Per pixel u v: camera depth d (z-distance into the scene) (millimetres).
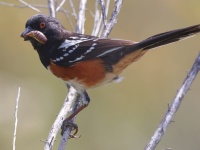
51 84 14578
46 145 8031
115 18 9156
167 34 7906
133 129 14633
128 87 15070
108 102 14742
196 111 14789
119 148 14445
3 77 14891
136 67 15250
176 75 15281
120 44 8391
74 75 8625
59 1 12984
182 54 15367
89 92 14672
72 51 8570
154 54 15320
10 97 14336
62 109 8500
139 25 15484
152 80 15203
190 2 15602
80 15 9438
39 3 15031
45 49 8719
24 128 13930
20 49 15336
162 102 15094
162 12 15547
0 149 13688
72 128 8719
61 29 8719
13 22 15438
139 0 15562
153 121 14859
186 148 14492
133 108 14844
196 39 15336
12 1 15508
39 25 8617
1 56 15281
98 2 9438
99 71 8555
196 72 7801
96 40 8578
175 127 14609
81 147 14086
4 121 13859
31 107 14188
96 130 14383
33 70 15055
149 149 7434
